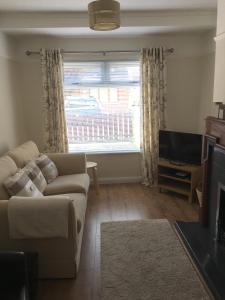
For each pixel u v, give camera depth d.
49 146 4.32
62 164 3.75
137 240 2.88
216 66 2.79
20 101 4.30
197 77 4.48
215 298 2.05
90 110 4.60
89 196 4.16
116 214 3.53
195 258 2.50
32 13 3.46
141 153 4.55
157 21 3.59
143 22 3.59
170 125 4.64
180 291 2.15
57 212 2.14
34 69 4.31
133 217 3.43
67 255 2.26
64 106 4.34
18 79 4.26
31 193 2.59
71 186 3.12
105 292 2.15
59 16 3.51
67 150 4.41
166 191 4.30
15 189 2.45
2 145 3.48
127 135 4.73
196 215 3.46
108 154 4.66
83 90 4.50
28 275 1.85
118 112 4.64
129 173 4.75
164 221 3.29
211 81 4.01
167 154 4.21
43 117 4.34
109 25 2.34
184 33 4.15
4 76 3.66
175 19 3.58
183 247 2.74
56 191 3.08
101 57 4.36
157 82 4.28
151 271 2.38
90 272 2.41
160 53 4.18
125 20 3.57
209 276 2.24
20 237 2.17
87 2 3.08
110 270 2.41
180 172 4.13
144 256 2.60
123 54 4.36
